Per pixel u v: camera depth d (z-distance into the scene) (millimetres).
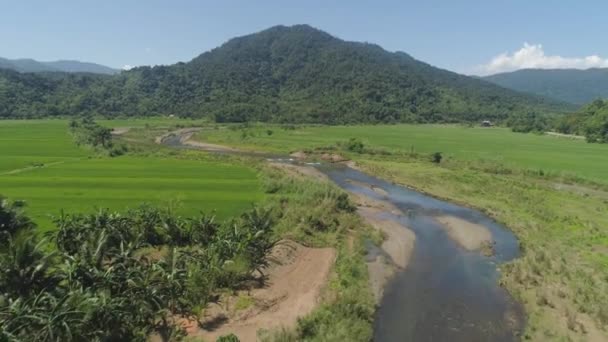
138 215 42562
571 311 31922
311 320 29156
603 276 37156
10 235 31422
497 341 29266
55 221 39469
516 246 48250
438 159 104438
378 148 122250
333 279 37562
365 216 59156
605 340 28438
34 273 26484
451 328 30875
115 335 25141
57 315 22562
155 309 28391
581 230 51719
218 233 40500
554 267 39062
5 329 21688
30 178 73812
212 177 79500
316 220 50219
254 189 69062
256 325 29938
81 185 69125
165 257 34781
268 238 41094
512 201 67000
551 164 98750
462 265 42625
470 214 61906
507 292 36469
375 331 30297
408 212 62469
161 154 110562
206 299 31625
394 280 38875
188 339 27109
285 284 36562
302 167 99812
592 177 83625
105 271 29297
